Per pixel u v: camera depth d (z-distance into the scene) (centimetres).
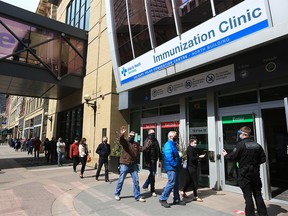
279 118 744
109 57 1245
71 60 1485
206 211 518
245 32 611
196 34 743
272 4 554
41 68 1347
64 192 702
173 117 941
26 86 1482
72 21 1944
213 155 754
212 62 722
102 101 1252
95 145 1262
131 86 1042
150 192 686
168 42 847
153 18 912
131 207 551
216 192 697
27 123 3684
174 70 827
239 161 460
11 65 1248
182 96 870
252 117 672
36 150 1833
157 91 973
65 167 1261
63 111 1859
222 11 669
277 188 745
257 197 445
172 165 556
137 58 999
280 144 836
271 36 557
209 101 794
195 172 614
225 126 748
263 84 659
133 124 1195
